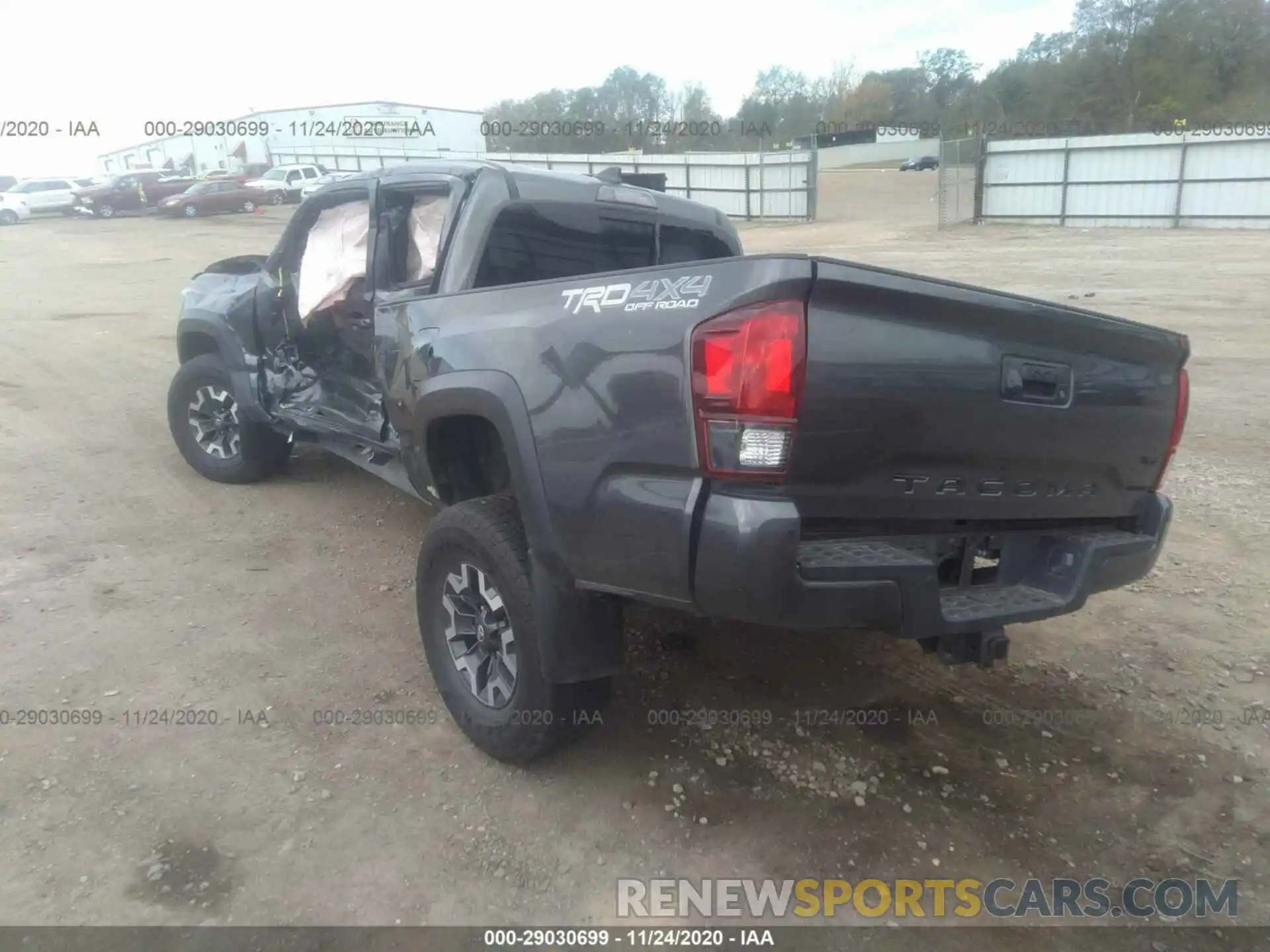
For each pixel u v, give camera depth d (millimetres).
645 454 2660
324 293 4840
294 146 51406
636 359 2676
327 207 4988
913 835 3090
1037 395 3002
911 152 66312
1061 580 3191
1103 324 3127
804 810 3186
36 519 5469
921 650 4242
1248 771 3436
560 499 2885
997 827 3137
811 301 2490
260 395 5539
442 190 4188
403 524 5523
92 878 2785
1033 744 3570
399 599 4590
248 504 5805
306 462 6668
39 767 3256
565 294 2967
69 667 3893
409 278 4391
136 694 3725
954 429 2805
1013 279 15953
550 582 3000
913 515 2842
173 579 4738
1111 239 21500
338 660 4023
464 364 3219
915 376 2686
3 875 2779
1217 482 6375
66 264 21203
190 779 3234
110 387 8961
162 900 2715
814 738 3570
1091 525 3451
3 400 8414
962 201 27250
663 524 2619
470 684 3393
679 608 2711
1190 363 9852
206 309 5758
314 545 5215
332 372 5047
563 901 2781
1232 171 21953
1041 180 25047
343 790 3211
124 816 3041
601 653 3055
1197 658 4188
